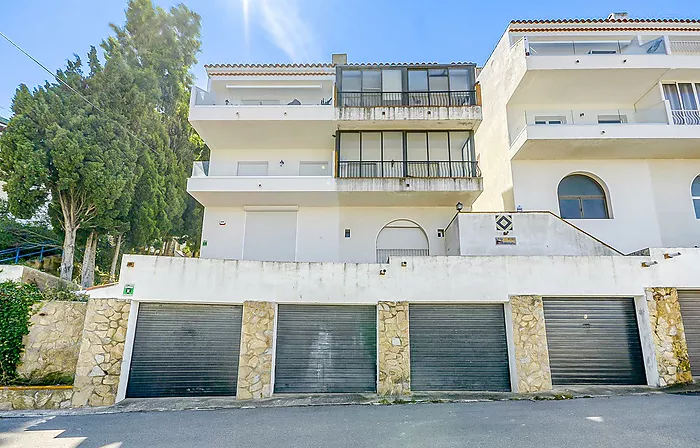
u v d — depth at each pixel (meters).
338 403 9.09
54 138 16.72
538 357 10.09
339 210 17.03
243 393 9.72
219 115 15.70
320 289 10.59
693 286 10.58
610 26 15.82
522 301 10.49
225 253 16.80
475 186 15.20
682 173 15.23
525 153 15.05
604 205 15.28
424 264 10.78
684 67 13.89
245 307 10.30
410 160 16.14
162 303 10.38
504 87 16.30
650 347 10.21
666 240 14.56
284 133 16.66
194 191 15.67
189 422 7.62
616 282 10.60
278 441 6.28
